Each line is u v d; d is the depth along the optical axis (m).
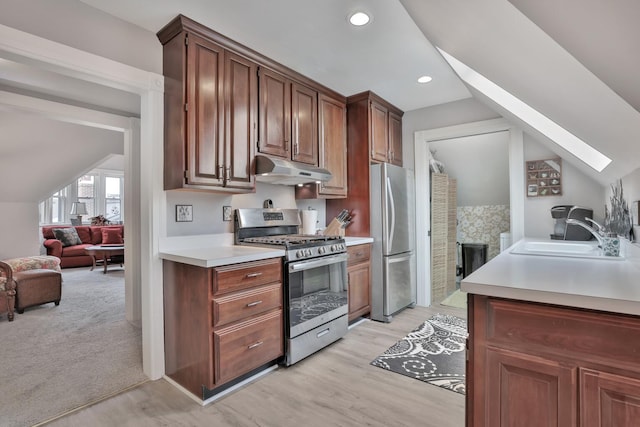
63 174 4.96
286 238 2.79
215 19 2.10
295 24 2.16
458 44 1.54
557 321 1.02
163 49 2.24
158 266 2.24
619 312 0.93
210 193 2.55
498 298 1.12
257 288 2.18
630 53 0.76
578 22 0.76
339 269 2.84
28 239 5.16
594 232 1.92
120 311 3.82
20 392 2.08
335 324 2.77
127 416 1.83
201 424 1.76
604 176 2.25
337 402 1.94
